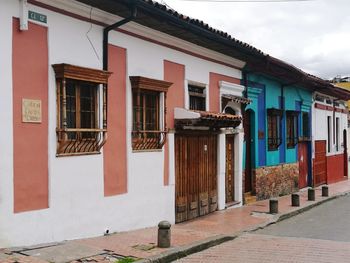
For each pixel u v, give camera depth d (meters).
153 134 10.50
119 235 9.08
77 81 8.28
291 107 19.17
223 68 13.63
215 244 9.25
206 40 11.51
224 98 13.56
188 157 11.89
